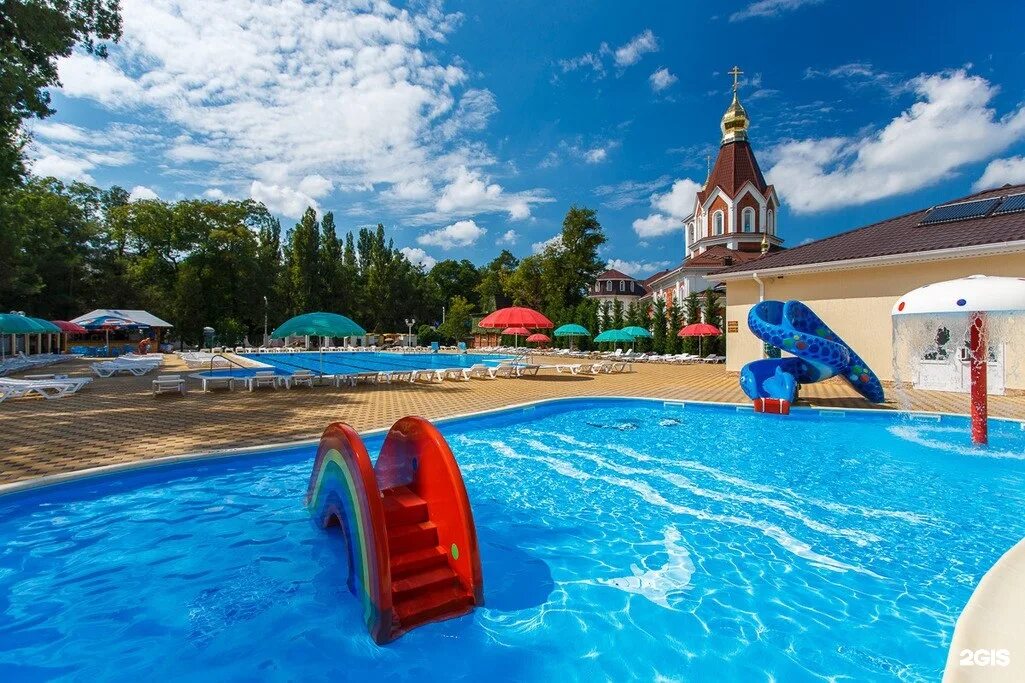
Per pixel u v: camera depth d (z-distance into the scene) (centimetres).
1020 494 662
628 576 460
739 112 4866
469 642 362
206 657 347
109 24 1501
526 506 639
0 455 741
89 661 341
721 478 746
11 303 3634
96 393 1454
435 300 8112
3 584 439
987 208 1619
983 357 905
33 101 1330
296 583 441
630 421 1178
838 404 1291
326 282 5859
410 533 405
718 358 3064
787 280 1850
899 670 330
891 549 509
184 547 509
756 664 338
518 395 1466
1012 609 225
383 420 1041
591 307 4641
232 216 5109
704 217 5038
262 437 873
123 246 4959
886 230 1845
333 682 324
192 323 4672
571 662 343
